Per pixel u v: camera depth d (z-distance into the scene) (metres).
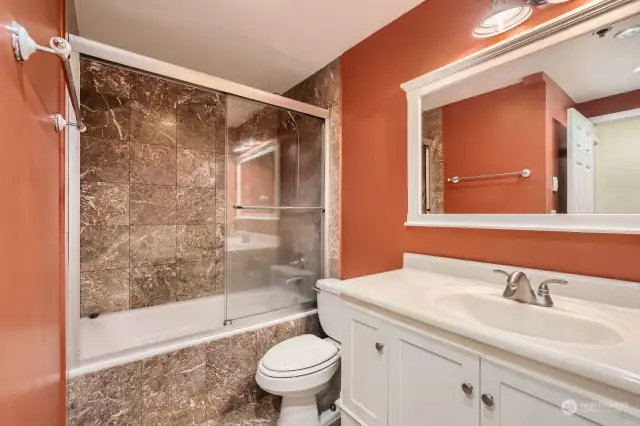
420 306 1.01
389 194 1.82
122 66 1.62
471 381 0.85
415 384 1.00
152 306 2.29
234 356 1.75
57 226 1.06
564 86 1.13
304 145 2.42
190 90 2.43
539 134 1.20
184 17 1.74
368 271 1.96
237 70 2.39
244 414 1.72
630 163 0.99
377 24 1.82
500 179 1.31
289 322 1.99
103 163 2.09
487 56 1.33
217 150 2.62
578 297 1.07
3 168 0.48
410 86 1.66
